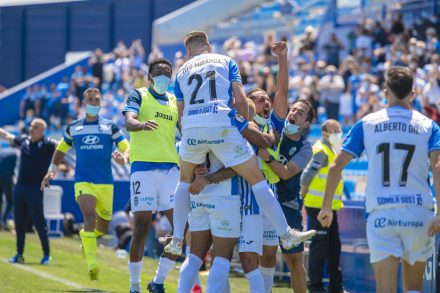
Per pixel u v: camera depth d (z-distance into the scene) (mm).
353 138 17875
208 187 19188
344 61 60594
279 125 21594
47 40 106188
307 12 81562
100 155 28547
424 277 26047
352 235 31078
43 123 35625
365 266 30109
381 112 17797
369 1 73688
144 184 24438
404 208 17125
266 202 18891
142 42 100000
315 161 28047
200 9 88562
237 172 18953
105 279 30031
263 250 21000
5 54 107875
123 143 28734
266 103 20797
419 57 58594
